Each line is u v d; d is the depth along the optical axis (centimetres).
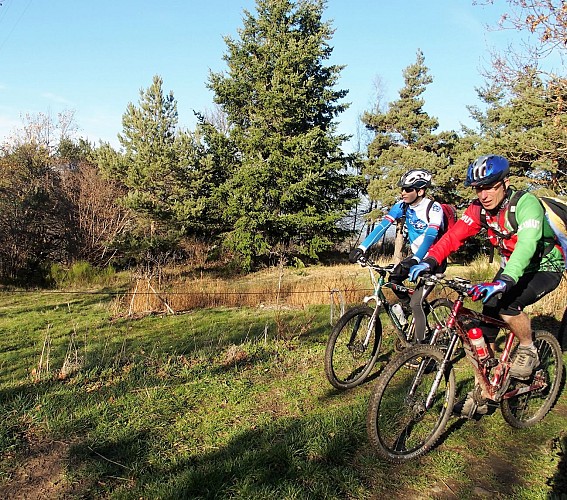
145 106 2678
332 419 399
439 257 377
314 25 2694
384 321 696
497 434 400
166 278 1595
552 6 984
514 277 321
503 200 360
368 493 319
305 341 688
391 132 3388
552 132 1602
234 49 2591
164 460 356
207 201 2450
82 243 2433
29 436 394
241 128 2630
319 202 2547
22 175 2467
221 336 780
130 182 2462
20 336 920
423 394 368
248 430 399
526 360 382
